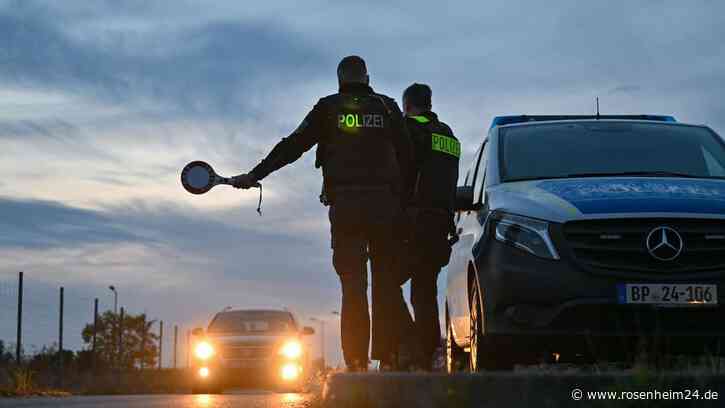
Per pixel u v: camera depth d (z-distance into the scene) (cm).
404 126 1238
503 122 1838
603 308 1275
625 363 1134
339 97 1214
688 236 1290
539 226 1335
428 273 1565
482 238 1429
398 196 1212
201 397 1666
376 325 1227
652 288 1269
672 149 1625
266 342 4316
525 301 1318
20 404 1280
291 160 1251
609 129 1684
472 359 1533
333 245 1204
